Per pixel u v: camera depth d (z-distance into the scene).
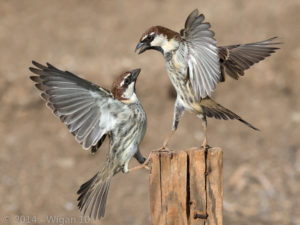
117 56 17.55
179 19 19.61
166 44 7.39
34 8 21.06
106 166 7.37
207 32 6.09
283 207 12.68
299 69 17.94
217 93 17.28
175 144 15.28
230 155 14.95
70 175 13.84
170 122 16.03
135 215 12.27
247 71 17.75
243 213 12.43
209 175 6.51
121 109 7.09
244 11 20.44
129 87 7.54
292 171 14.23
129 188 13.43
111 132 7.27
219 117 7.39
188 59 6.54
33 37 18.91
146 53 17.78
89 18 20.33
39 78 6.11
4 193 12.91
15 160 14.38
